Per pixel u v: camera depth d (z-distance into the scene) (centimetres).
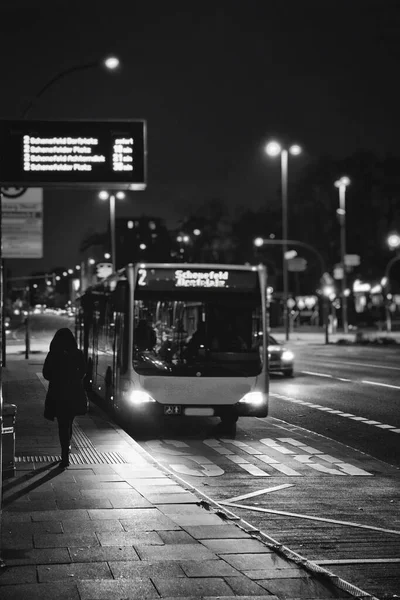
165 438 2011
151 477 1330
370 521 1148
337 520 1151
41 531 966
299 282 12044
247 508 1230
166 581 772
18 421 2111
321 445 1892
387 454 1766
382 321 12706
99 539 931
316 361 5156
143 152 1301
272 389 3294
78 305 3772
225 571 809
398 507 1246
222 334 2014
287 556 864
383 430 2131
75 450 1627
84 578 778
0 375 835
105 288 2578
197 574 798
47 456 1562
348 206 10656
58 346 1437
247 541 932
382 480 1472
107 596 723
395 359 5328
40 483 1277
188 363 1997
